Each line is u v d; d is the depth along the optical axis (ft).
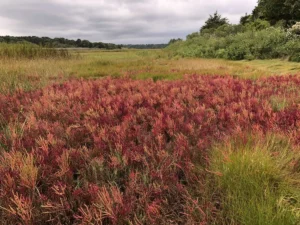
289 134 10.54
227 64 51.49
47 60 52.34
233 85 21.74
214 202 6.92
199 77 27.55
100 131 11.75
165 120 12.95
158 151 9.46
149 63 60.64
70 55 67.97
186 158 9.08
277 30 69.62
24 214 6.42
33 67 38.14
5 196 7.15
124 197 7.28
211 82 24.38
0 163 9.09
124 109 15.87
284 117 13.16
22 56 53.26
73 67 46.52
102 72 39.86
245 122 12.26
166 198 7.43
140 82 25.58
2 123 14.40
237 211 6.27
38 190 7.29
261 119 12.97
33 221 6.40
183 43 128.98
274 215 6.00
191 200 6.95
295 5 102.37
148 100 17.61
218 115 14.17
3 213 6.86
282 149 9.19
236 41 81.46
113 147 10.61
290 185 7.40
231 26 117.80
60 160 8.73
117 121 14.07
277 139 10.10
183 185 7.85
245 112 13.41
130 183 7.60
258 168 7.68
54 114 15.02
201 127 12.48
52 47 64.75
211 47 86.74
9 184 7.41
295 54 50.83
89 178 8.50
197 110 15.02
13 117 15.03
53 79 32.04
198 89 21.26
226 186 7.48
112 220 6.32
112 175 8.59
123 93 20.45
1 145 10.99
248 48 67.97
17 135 11.34
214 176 7.95
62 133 12.15
